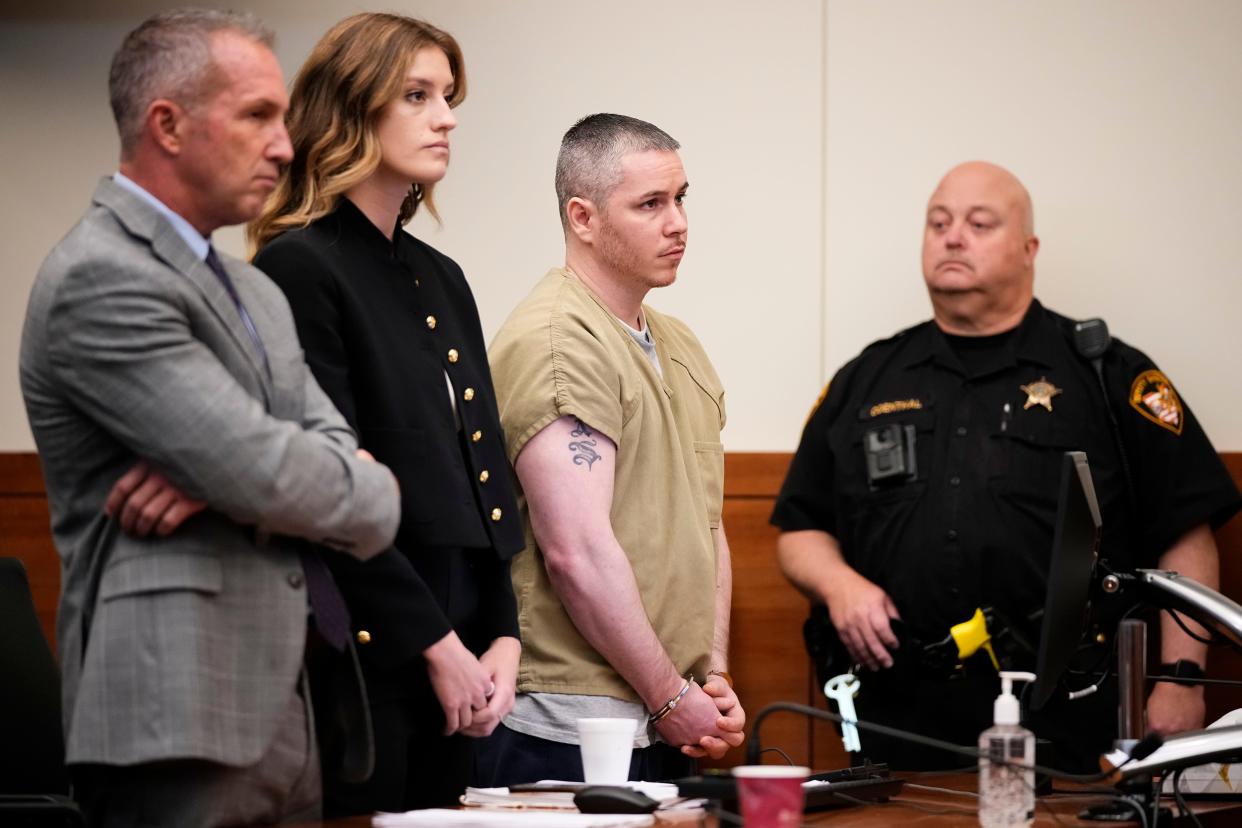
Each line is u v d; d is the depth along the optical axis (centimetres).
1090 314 636
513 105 644
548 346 412
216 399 268
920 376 572
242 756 271
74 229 283
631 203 430
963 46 643
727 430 640
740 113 646
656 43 646
